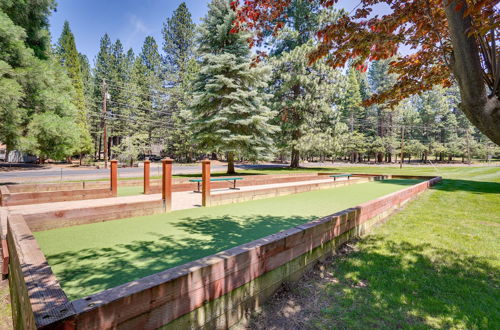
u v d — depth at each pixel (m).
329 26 2.65
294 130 24.39
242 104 15.91
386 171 24.16
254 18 3.08
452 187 11.50
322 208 6.62
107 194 7.61
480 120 1.93
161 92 40.16
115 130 36.88
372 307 2.44
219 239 3.97
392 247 3.99
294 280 2.91
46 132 8.38
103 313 1.42
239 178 10.47
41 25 10.27
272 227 4.74
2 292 3.00
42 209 5.71
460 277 3.02
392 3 2.52
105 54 39.16
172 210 6.14
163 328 1.69
